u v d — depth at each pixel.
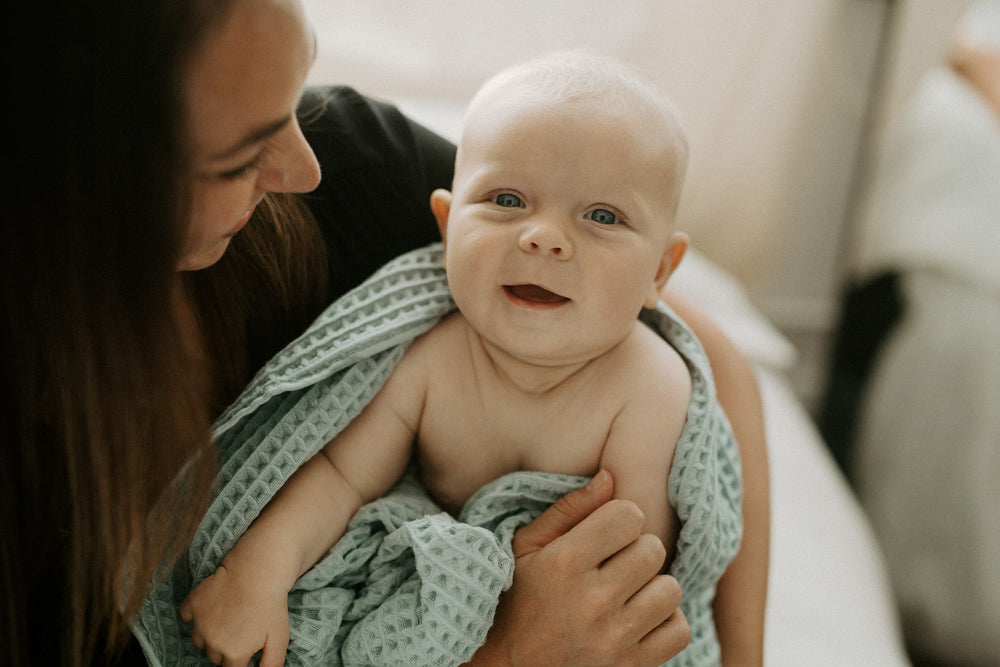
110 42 0.41
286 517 0.61
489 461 0.67
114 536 0.51
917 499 1.65
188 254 0.51
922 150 1.82
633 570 0.60
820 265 2.19
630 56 1.86
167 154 0.44
